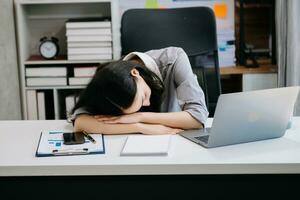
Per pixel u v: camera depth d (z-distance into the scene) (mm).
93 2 3188
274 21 3299
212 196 1410
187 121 1777
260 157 1425
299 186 1406
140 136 1665
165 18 2561
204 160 1396
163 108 2021
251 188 1405
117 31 3168
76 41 3098
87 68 3152
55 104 3203
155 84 1796
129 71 1639
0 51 2850
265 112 1542
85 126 1716
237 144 1566
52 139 1626
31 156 1465
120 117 1714
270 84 3182
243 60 3309
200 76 2576
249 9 3467
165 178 1399
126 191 1409
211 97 2678
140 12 2551
